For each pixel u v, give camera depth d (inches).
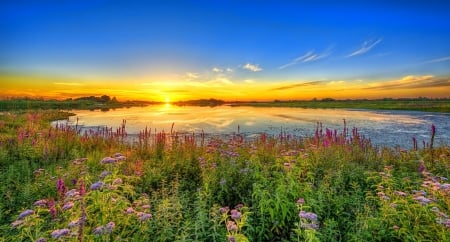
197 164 333.4
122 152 427.5
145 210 186.2
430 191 211.9
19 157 411.5
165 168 320.2
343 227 201.2
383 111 2443.4
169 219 191.8
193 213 210.8
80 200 163.8
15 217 199.3
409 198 196.5
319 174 276.1
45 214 193.3
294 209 204.5
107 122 1220.5
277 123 1196.5
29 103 2452.0
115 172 200.2
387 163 349.7
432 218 170.6
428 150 409.1
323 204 210.1
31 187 260.2
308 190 218.8
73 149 450.0
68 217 165.0
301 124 1153.4
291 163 252.2
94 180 259.8
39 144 441.7
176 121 1283.2
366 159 360.2
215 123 1191.6
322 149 330.6
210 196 229.5
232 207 246.4
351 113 2111.2
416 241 164.2
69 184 268.4
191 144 396.2
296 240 182.1
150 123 1182.9
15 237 161.6
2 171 333.7
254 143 416.8
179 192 257.9
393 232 173.8
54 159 398.9
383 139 746.2
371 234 173.5
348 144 399.9
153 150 420.2
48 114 1507.1
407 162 343.9
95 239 144.5
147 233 172.4
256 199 218.1
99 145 505.7
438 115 1782.7
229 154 324.2
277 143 478.9
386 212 185.5
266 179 240.4
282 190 210.2
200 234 168.7
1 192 256.5
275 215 201.8
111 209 165.5
